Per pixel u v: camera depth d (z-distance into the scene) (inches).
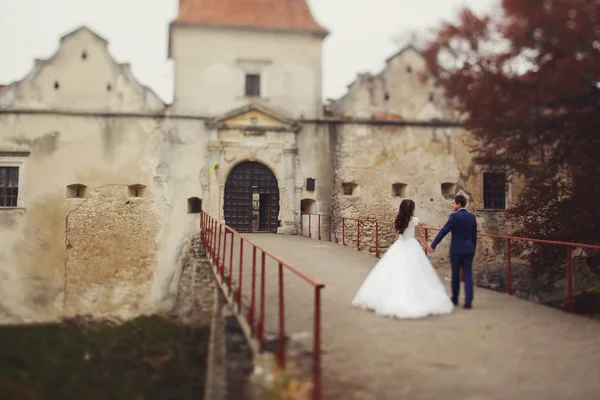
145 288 548.4
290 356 170.2
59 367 343.0
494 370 159.2
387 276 227.3
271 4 641.6
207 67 602.5
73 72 579.8
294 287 278.1
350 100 620.7
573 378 153.2
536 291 392.2
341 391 143.0
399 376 153.8
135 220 561.9
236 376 159.9
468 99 464.1
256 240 506.9
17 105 563.2
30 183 554.3
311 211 603.2
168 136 581.3
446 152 625.9
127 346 394.9
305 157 605.3
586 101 381.7
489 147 501.7
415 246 231.6
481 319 217.6
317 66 626.8
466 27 442.3
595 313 297.3
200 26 604.1
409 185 613.9
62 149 564.1
